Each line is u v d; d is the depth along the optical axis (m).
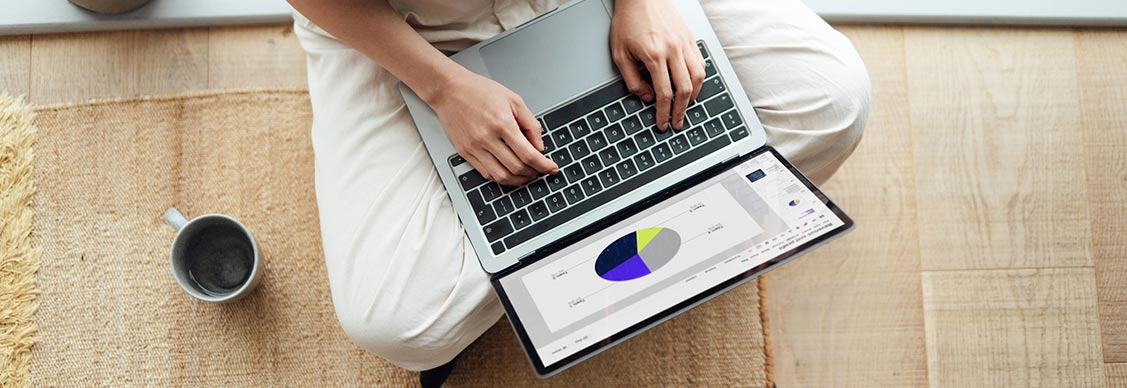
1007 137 1.31
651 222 0.92
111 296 1.22
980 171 1.30
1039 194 1.30
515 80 0.98
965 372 1.25
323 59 1.04
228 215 1.25
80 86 1.28
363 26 0.93
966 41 1.34
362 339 1.00
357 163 1.00
